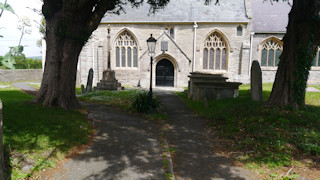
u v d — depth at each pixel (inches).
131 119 340.5
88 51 977.5
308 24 301.4
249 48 935.7
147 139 248.8
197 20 962.7
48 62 349.7
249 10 960.3
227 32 951.6
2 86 716.7
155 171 170.4
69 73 342.0
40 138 202.2
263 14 1024.2
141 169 172.7
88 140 231.1
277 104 323.0
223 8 995.9
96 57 991.0
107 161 184.2
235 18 949.8
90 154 196.7
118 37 991.6
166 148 221.6
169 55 913.5
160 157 197.8
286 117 277.9
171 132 287.0
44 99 346.0
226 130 278.1
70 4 297.6
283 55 328.5
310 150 199.8
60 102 335.6
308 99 452.1
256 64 407.5
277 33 943.0
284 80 322.7
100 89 751.7
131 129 285.7
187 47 982.4
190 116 385.1
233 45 956.6
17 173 147.2
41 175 154.1
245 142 230.8
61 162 175.5
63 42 327.9
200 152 218.2
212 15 973.8
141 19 971.3
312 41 305.4
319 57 942.4
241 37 949.8
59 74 333.4
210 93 493.7
